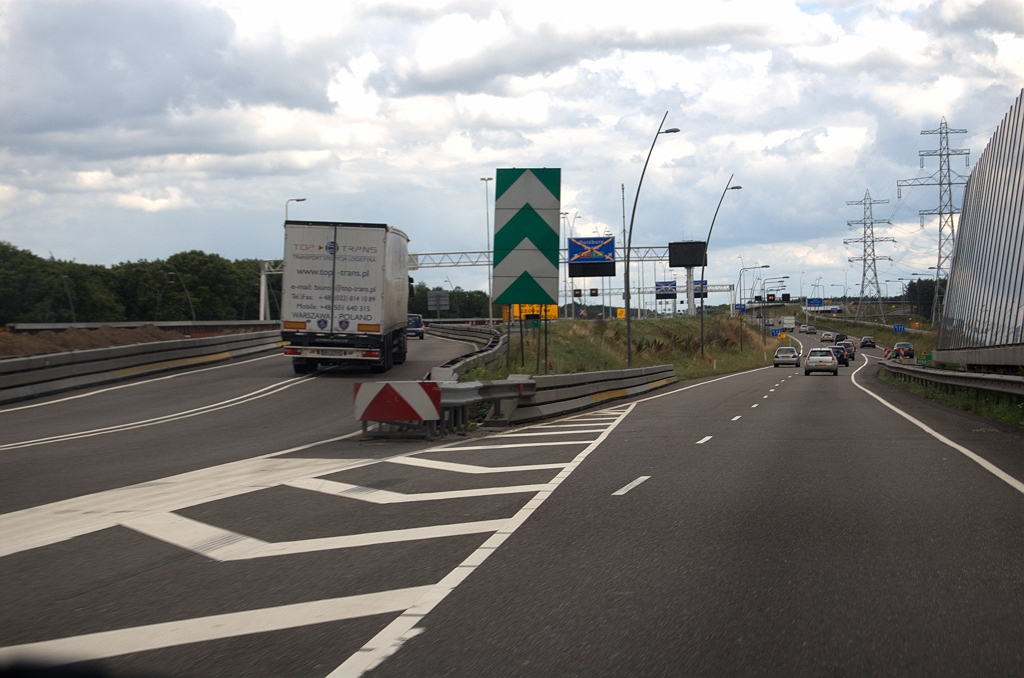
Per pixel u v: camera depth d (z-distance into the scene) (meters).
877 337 156.50
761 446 14.62
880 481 10.64
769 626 5.19
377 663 4.62
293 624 5.28
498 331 54.12
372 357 29.77
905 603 5.62
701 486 10.38
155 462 12.70
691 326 101.00
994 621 5.26
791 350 76.56
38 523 8.34
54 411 20.61
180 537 7.70
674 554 6.98
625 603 5.66
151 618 5.42
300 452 13.84
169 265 127.75
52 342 36.19
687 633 5.07
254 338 43.97
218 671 4.52
